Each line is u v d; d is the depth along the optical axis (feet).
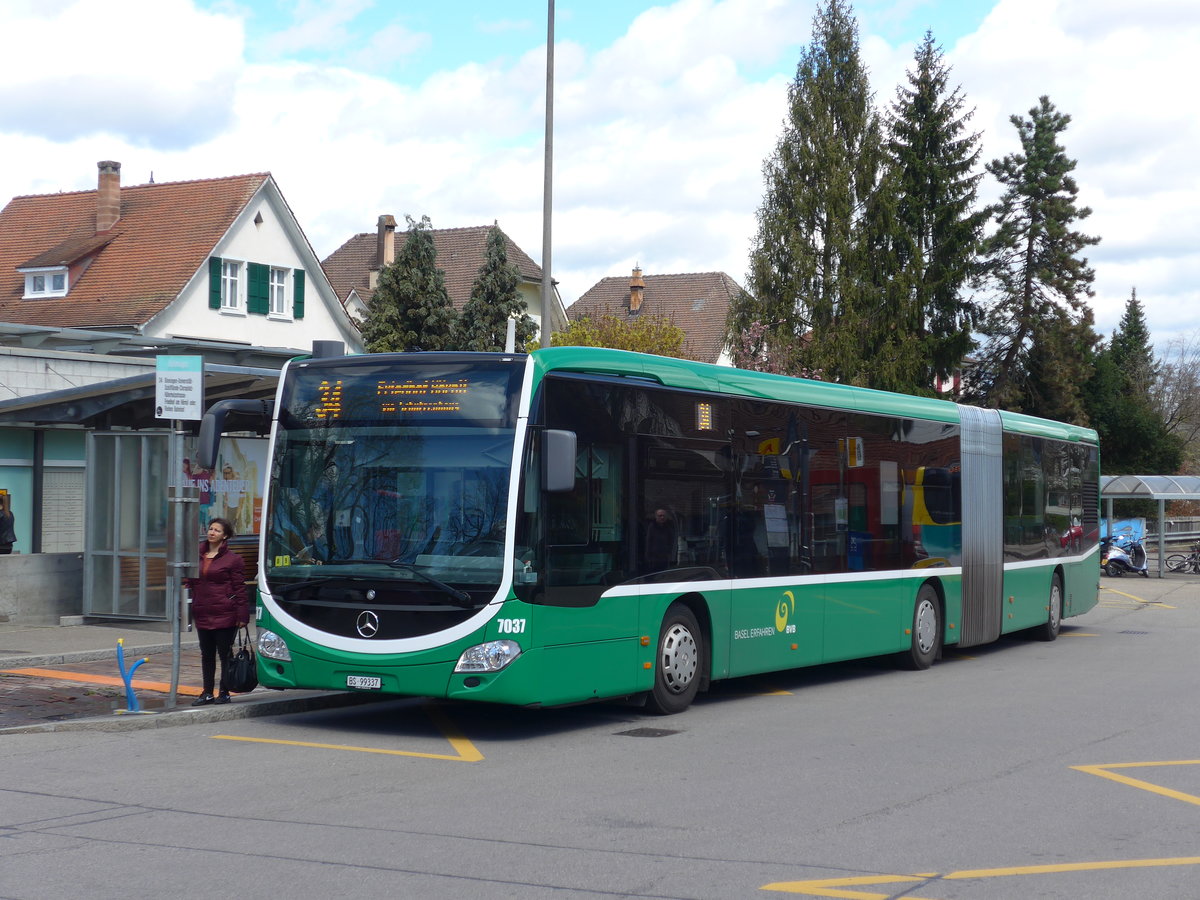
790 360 146.61
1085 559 75.97
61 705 40.52
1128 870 23.21
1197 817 27.63
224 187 155.84
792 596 47.34
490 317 155.43
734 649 44.24
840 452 51.01
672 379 41.91
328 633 36.86
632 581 39.63
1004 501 64.69
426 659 35.58
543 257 77.25
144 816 26.58
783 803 28.55
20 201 168.04
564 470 35.47
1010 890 21.77
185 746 35.35
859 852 24.23
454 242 233.96
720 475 43.91
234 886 21.36
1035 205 198.18
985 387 202.08
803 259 174.40
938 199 189.88
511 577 35.45
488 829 25.73
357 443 37.65
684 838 25.16
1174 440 221.25
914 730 39.29
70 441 76.89
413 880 21.88
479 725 39.88
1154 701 46.24
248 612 41.24
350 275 238.27
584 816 27.02
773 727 39.81
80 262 152.66
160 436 60.34
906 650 55.42
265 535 38.45
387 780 30.81
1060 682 52.21
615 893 21.25
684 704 42.32
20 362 73.72
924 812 27.81
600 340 134.41
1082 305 197.36
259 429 64.44
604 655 38.47
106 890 21.06
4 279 157.28
